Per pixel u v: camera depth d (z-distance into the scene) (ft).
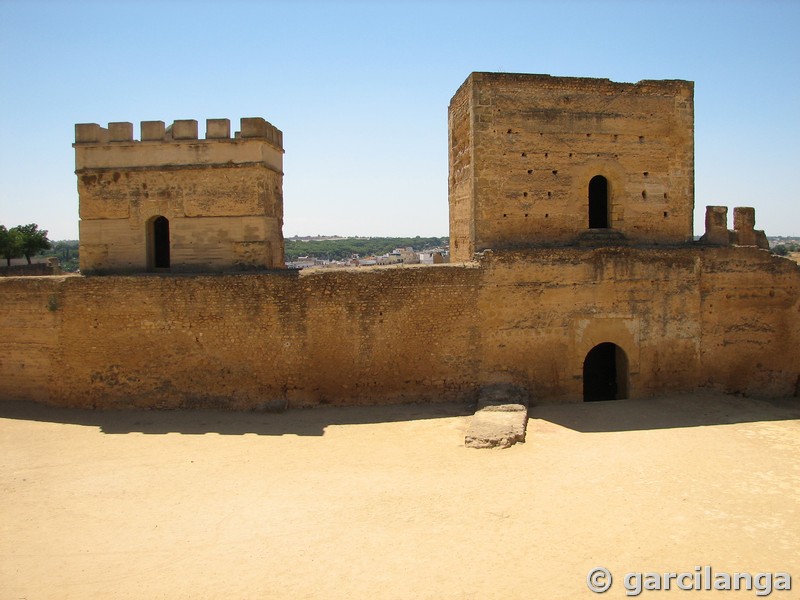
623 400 76.54
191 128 78.84
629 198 82.99
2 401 76.69
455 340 74.59
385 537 43.19
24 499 50.62
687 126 84.17
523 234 80.89
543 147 81.00
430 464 56.34
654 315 77.00
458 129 88.63
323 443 62.64
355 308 73.51
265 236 79.05
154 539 43.86
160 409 74.08
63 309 74.74
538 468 54.75
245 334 73.41
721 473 53.42
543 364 75.56
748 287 79.05
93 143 79.66
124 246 79.87
